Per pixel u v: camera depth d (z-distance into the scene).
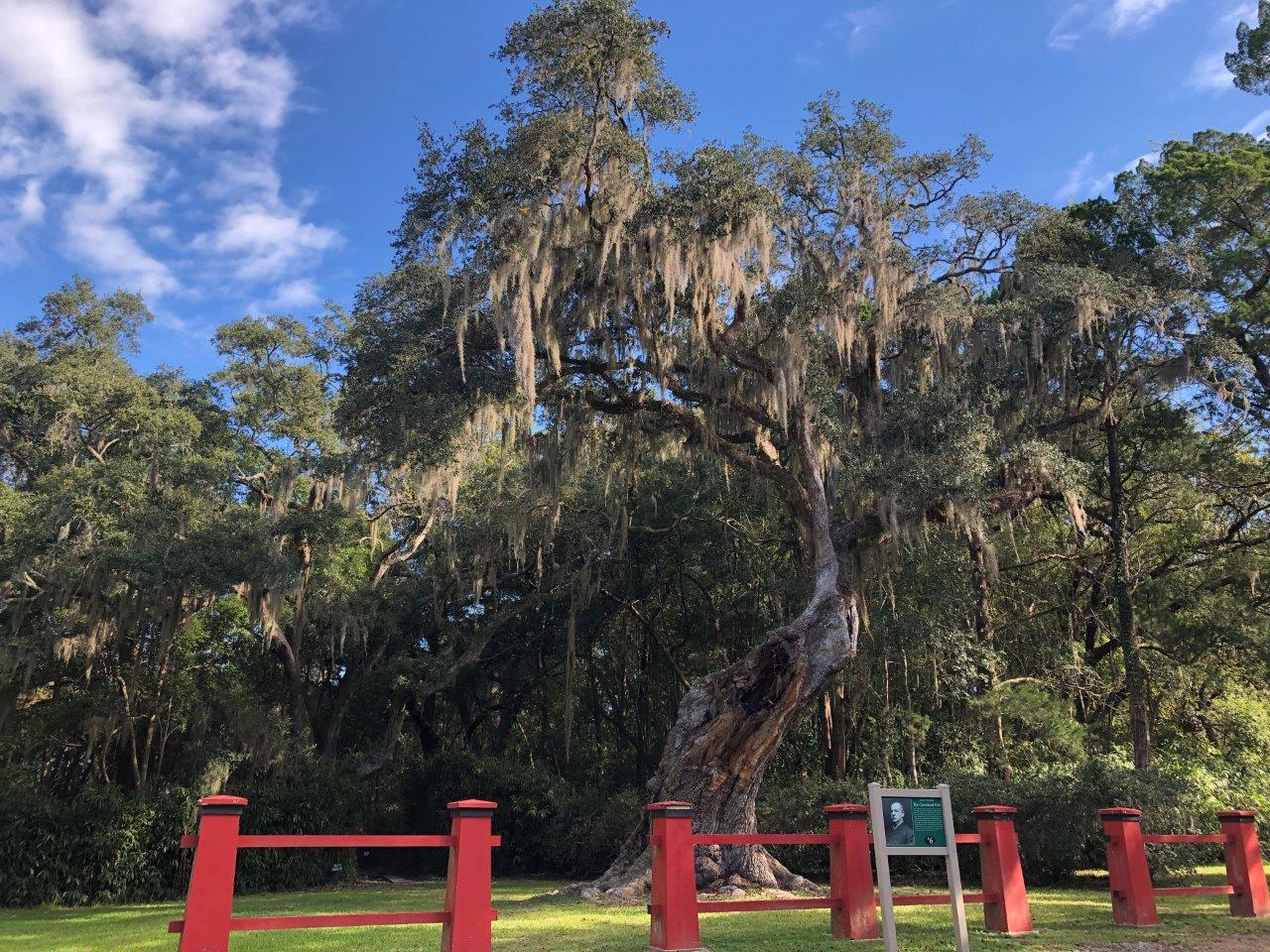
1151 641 19.97
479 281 13.94
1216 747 20.97
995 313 16.20
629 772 27.67
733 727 13.42
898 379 17.94
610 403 16.75
